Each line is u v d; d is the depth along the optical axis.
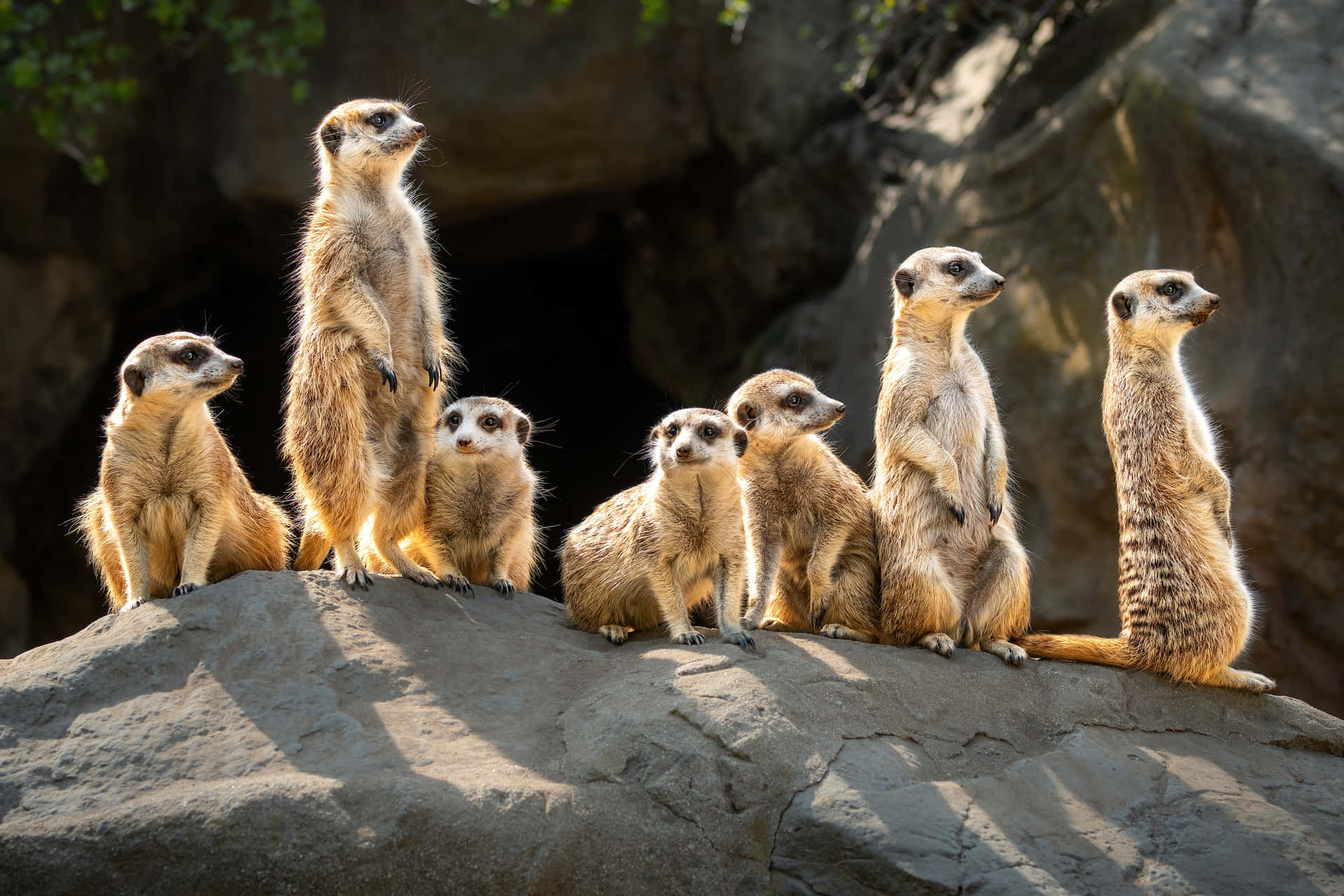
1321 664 10.62
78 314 16.61
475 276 22.08
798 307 16.91
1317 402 10.41
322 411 6.21
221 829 4.57
